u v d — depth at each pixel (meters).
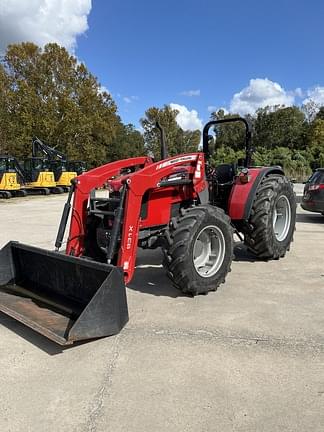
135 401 2.46
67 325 3.23
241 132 43.50
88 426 2.24
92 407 2.41
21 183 22.31
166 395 2.51
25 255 4.18
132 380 2.69
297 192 17.81
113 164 4.81
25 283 4.22
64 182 24.50
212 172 5.57
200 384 2.62
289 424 2.24
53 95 32.78
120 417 2.31
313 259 5.86
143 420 2.28
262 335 3.32
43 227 9.52
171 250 4.02
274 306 3.97
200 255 4.36
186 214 4.16
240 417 2.30
